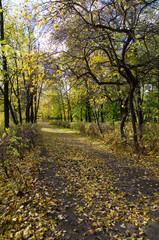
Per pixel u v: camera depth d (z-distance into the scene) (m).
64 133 20.00
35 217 2.86
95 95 9.88
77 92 10.80
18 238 2.35
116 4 4.97
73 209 3.25
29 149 7.47
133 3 5.01
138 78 7.58
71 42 5.43
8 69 10.42
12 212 2.96
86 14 5.17
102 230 2.66
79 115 27.52
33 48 4.17
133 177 5.00
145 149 7.72
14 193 3.63
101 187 4.29
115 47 7.43
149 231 2.63
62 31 4.88
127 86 8.77
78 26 4.93
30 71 3.75
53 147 9.77
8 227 2.57
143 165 6.16
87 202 3.53
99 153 8.54
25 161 6.00
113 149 9.10
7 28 9.47
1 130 5.89
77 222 2.85
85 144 11.61
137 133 8.13
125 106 9.21
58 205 3.35
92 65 6.93
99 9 4.73
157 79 8.01
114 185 4.44
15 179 4.31
